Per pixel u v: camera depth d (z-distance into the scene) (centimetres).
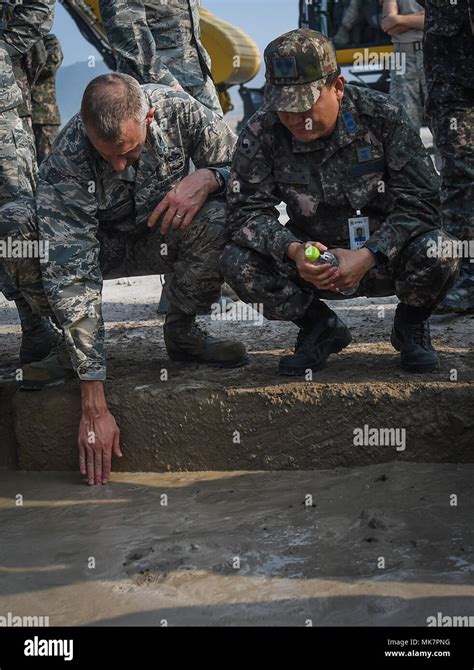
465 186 436
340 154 332
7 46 422
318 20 1097
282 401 339
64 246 335
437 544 275
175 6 486
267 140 336
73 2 1162
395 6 760
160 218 361
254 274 342
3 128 419
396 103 330
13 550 292
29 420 361
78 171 339
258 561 273
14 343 459
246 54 1331
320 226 349
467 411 332
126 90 315
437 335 407
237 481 336
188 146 363
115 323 481
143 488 337
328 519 298
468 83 425
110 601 256
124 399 350
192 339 379
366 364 365
